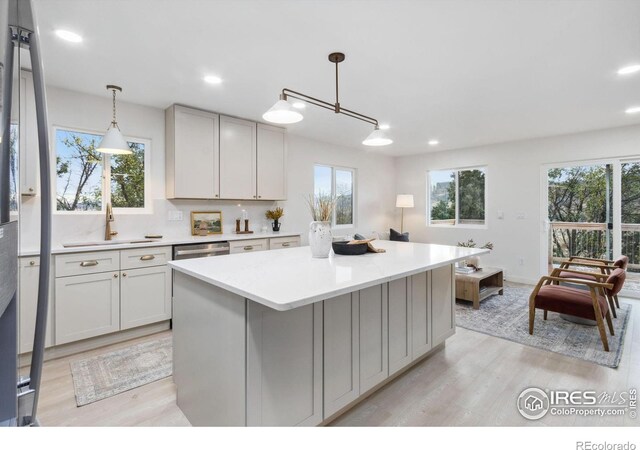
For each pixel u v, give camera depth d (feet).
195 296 6.07
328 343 5.88
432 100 11.45
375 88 10.43
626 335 10.21
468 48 7.93
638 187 14.35
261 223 15.64
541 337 10.20
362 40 7.59
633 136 14.34
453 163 20.30
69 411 6.64
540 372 8.09
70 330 9.04
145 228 12.05
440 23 6.90
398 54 8.24
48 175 2.08
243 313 4.80
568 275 12.55
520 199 17.61
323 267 6.34
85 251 9.27
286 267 6.34
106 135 9.82
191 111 12.18
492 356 8.98
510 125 14.61
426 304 8.50
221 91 10.71
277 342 5.10
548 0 6.15
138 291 10.28
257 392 4.86
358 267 6.33
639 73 9.28
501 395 7.15
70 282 9.04
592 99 11.30
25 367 3.39
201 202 13.58
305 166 17.58
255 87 10.36
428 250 8.75
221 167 13.04
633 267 14.51
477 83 10.00
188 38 7.53
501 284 14.82
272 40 7.60
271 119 7.50
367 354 6.70
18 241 1.86
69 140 10.71
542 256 16.93
